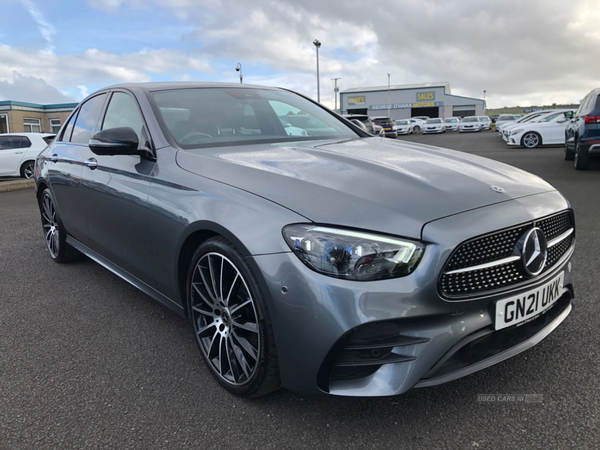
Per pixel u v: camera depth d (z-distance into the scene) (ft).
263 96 10.38
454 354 5.40
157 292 8.20
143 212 7.73
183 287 7.39
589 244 12.80
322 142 8.74
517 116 118.01
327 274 5.12
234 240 5.82
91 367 7.41
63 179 11.07
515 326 5.78
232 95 9.90
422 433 5.56
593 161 33.88
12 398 6.60
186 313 7.49
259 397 6.44
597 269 10.75
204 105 9.16
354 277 5.05
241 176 6.46
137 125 8.74
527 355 7.16
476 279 5.44
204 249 6.52
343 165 6.66
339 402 6.24
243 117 9.20
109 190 8.79
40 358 7.73
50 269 12.53
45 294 10.67
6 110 86.07
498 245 5.57
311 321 5.17
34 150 39.91
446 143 69.21
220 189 6.42
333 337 5.07
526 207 5.93
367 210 5.35
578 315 8.41
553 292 6.29
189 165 7.23
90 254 10.87
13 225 18.63
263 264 5.49
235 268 6.00
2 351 8.00
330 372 5.25
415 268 5.11
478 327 5.48
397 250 5.08
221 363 6.63
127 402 6.44
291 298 5.29
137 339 8.36
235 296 6.29
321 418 5.94
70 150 11.21
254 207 5.85
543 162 34.47
